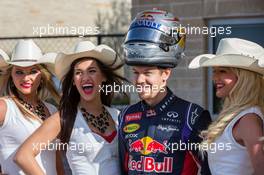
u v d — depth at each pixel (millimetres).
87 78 4645
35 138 4469
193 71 8180
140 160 4180
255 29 7949
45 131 4504
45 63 5336
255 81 3943
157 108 4195
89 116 4652
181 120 4129
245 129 3791
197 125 4102
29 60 5227
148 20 4195
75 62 4680
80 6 19328
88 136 4570
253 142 3744
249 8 7891
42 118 5238
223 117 3945
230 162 3889
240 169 3857
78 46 4684
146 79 4188
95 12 19469
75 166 4586
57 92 5539
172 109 4184
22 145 4449
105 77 4867
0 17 18969
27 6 18969
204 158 4109
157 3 8422
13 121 5000
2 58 5258
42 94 5586
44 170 4797
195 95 8188
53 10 19141
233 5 7969
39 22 19031
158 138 4145
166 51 4160
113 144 4637
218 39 8117
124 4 19453
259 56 4109
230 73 4031
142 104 4285
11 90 5184
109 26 19453
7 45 16547
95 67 4684
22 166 4402
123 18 19422
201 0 8133
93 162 4562
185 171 4113
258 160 3721
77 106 4664
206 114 4168
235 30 8055
